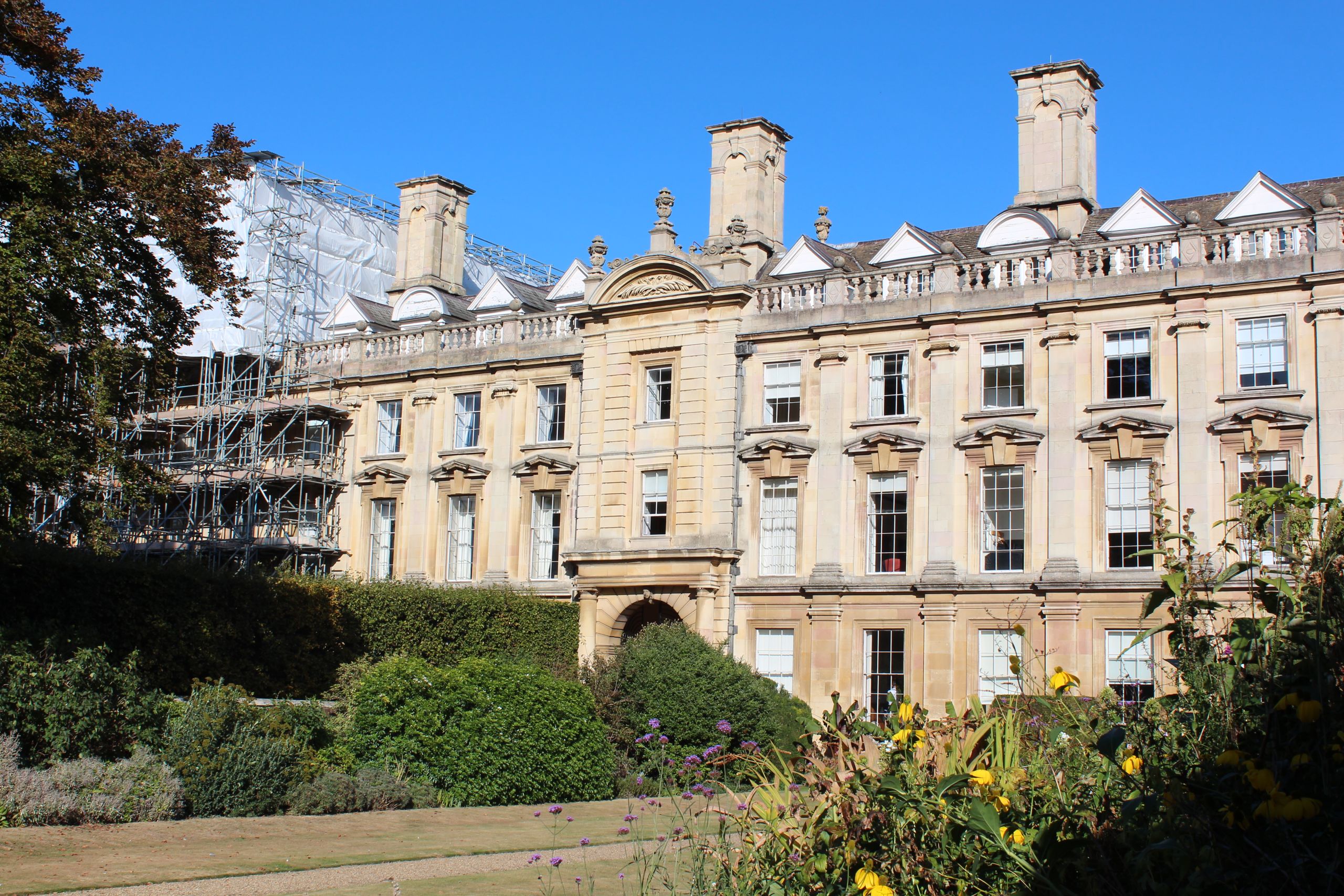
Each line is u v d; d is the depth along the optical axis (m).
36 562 30.75
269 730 26.31
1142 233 39.47
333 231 65.31
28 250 26.45
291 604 37.44
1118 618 36.41
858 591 40.16
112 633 32.22
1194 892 8.23
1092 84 43.81
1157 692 11.98
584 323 46.31
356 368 51.78
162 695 26.61
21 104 28.56
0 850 18.81
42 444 26.48
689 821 17.66
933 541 39.28
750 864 12.25
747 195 47.53
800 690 40.66
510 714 28.55
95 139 28.70
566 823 24.50
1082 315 38.31
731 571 42.31
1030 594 37.69
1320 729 8.13
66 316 27.84
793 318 42.53
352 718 29.33
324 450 51.78
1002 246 41.38
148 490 29.92
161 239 30.22
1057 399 38.22
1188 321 36.69
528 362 47.66
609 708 34.59
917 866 10.32
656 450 44.03
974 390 39.69
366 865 19.03
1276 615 9.05
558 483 46.50
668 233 45.12
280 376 53.12
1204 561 10.27
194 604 34.38
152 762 23.77
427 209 56.38
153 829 21.45
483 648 41.50
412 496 49.53
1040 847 9.59
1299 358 35.34
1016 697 13.01
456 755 27.97
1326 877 7.80
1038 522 38.03
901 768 11.29
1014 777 11.05
